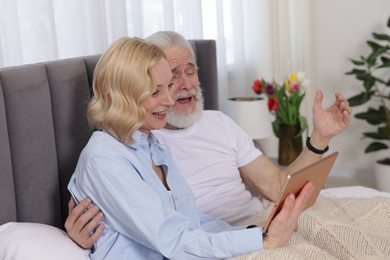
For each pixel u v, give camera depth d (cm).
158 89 157
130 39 156
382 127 391
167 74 157
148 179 155
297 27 399
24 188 160
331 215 189
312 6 411
